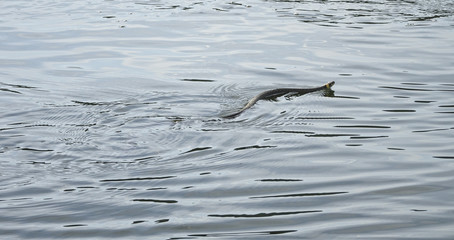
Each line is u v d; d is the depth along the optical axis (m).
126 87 21.39
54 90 21.06
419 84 21.72
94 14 31.78
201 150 15.92
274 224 12.12
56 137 16.62
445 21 30.34
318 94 20.80
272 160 15.36
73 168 14.85
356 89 21.30
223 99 20.22
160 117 18.31
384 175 14.48
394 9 32.81
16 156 15.45
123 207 12.88
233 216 12.48
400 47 26.11
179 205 12.96
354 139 16.81
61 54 25.39
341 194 13.50
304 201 13.17
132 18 30.95
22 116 18.42
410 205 12.92
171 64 24.05
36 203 13.08
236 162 15.24
